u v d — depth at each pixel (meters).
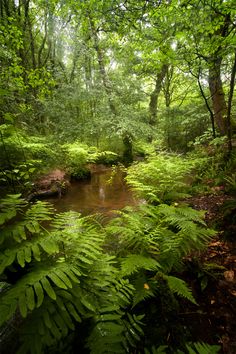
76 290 1.68
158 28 6.17
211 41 5.60
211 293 2.26
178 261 2.50
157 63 7.11
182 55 6.54
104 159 13.02
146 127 11.11
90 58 12.70
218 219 3.63
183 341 1.82
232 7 4.72
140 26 6.27
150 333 1.87
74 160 9.76
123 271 2.02
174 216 2.96
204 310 2.09
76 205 6.34
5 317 1.23
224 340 1.80
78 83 11.45
